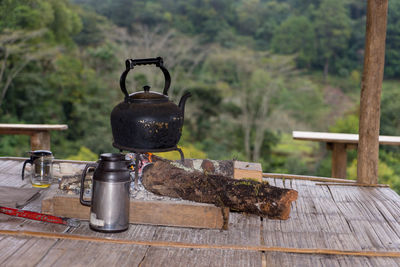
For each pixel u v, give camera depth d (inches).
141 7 808.3
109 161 74.4
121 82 82.9
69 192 87.0
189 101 722.2
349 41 818.8
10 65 655.1
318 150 691.4
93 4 809.5
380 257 69.9
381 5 111.2
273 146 729.6
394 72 711.1
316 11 818.2
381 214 91.5
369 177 116.3
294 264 66.6
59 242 71.6
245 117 722.2
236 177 99.8
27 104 651.5
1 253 66.7
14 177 110.7
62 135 650.8
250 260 67.4
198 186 79.7
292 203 97.2
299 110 737.6
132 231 76.7
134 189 85.0
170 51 741.3
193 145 700.0
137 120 81.0
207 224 79.2
